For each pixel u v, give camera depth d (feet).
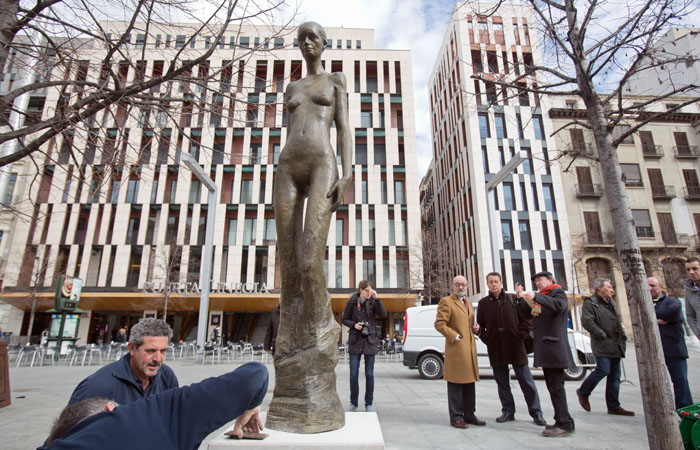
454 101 126.52
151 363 7.83
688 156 110.11
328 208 12.51
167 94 20.01
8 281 94.94
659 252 102.37
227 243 103.30
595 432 14.94
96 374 7.75
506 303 17.65
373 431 10.85
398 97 113.09
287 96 14.65
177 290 92.27
